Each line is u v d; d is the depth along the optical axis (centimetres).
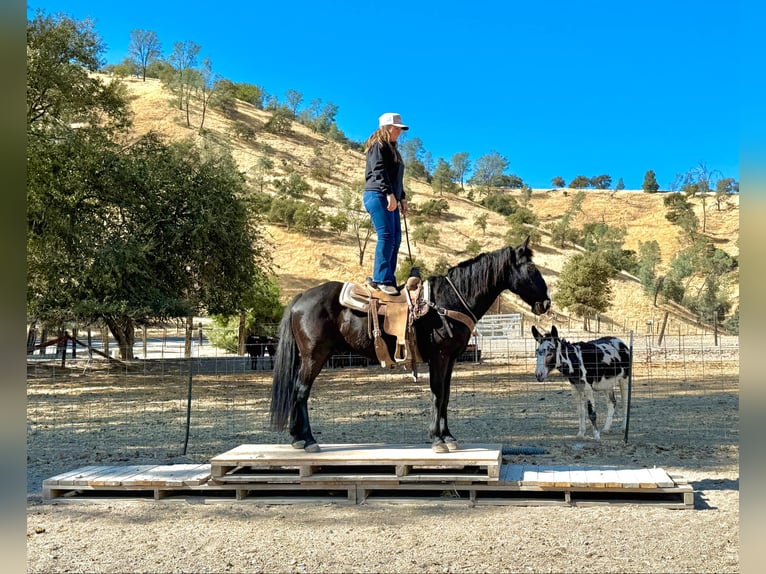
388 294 755
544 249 8781
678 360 2673
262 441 1126
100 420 1387
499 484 705
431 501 725
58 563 559
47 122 2659
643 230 11212
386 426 1252
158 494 757
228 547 594
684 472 852
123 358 2845
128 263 2511
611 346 1086
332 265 6838
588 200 14400
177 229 2777
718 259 6931
